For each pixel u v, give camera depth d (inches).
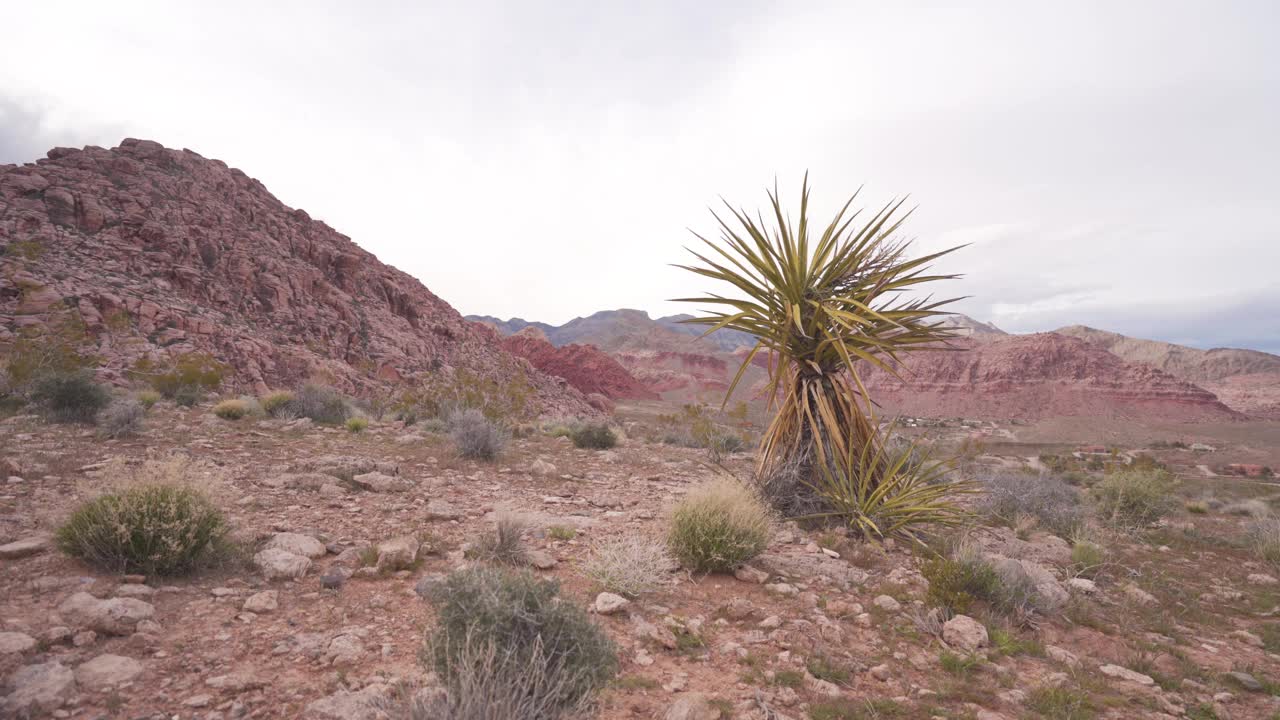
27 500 245.9
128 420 426.9
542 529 282.2
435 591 135.6
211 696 123.7
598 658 128.3
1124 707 153.9
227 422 568.1
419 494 342.6
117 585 171.8
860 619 200.7
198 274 1770.4
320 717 118.0
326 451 453.4
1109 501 478.0
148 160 2119.8
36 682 116.9
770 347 359.3
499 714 102.6
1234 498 880.3
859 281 357.4
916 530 332.8
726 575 239.9
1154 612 244.1
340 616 170.9
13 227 1528.1
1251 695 168.4
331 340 1975.9
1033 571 257.8
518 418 862.5
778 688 148.6
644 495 404.5
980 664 171.3
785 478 347.6
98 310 1317.7
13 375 645.3
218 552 202.1
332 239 2738.7
